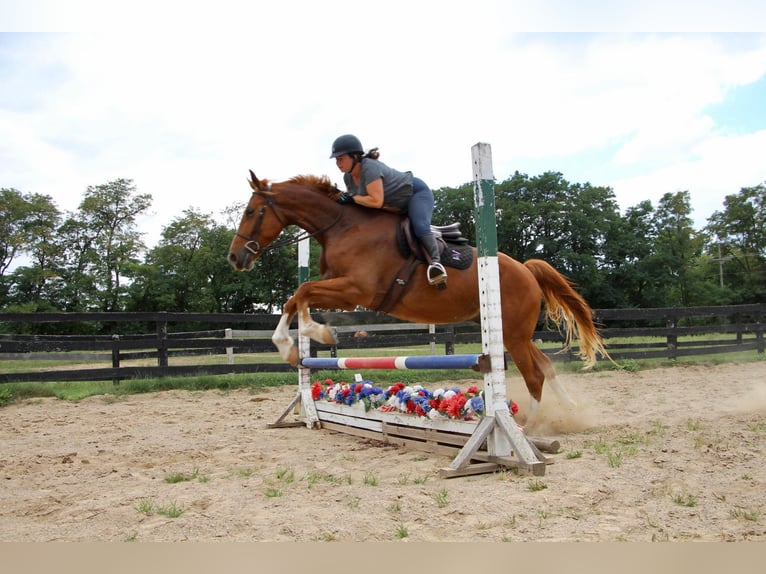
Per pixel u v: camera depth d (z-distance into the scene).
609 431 5.47
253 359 16.03
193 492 3.70
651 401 7.57
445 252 4.77
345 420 5.91
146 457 4.95
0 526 3.09
